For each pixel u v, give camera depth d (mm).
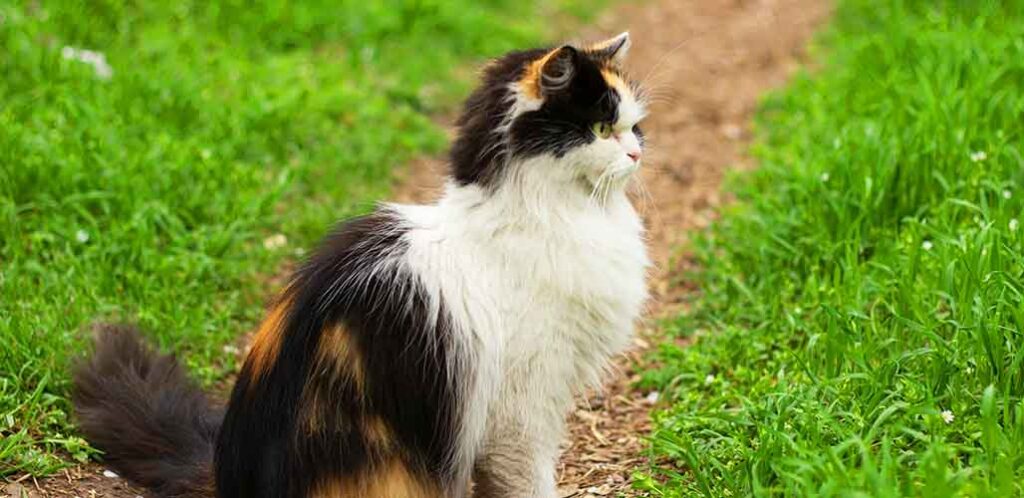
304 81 8812
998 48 7465
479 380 4012
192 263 6215
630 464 4992
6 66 7609
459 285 4012
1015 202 5551
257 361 4160
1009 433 3875
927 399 4184
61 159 6555
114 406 4734
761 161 7969
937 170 6133
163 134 7254
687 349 5797
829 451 3697
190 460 4582
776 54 11008
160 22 9094
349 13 10227
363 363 3939
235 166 7324
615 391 5742
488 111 4117
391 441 3984
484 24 10922
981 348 4297
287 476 3953
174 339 5633
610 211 4281
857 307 5207
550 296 4070
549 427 4242
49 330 5238
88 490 4488
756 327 5871
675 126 9414
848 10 10703
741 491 4145
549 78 3953
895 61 8484
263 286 6516
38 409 4848
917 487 3594
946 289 4793
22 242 6062
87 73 7727
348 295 3986
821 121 7980
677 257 7078
